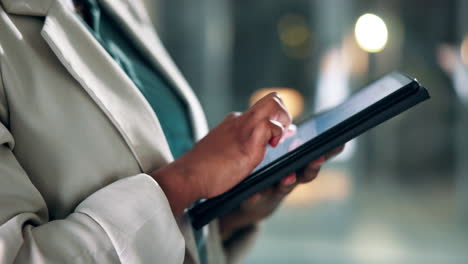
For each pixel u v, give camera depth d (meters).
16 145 0.68
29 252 0.59
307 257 3.98
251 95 5.47
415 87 0.72
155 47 0.98
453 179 5.38
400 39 5.31
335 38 5.30
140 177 0.67
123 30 0.92
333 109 0.91
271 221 4.61
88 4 0.85
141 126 0.74
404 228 4.59
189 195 0.72
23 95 0.69
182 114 0.96
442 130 5.55
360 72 5.30
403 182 5.54
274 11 5.39
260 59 5.44
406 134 5.61
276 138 0.74
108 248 0.61
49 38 0.70
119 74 0.76
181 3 5.34
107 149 0.71
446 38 5.34
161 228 0.66
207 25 5.37
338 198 4.96
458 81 5.35
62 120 0.69
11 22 0.71
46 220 0.67
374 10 5.26
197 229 0.78
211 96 5.43
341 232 4.47
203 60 5.40
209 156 0.73
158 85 0.93
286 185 0.83
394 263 3.94
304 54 5.38
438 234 4.48
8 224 0.60
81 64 0.72
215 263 0.93
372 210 4.95
